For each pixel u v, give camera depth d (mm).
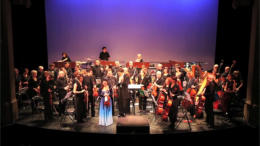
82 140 6590
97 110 8820
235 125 7156
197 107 7617
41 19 12109
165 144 6484
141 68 9836
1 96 7227
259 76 7195
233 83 7672
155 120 7547
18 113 8453
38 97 7945
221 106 7953
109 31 12422
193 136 6566
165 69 8328
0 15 7176
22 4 8031
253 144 7047
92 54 12578
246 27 11094
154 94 8039
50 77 7781
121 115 7949
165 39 12406
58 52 12484
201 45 12312
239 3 7773
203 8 12102
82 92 7387
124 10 12281
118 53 12570
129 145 6469
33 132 7012
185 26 12273
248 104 7480
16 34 11438
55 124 7242
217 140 6789
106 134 6473
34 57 12094
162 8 12211
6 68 7312
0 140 7223
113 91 7992
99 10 12289
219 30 11969
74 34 12414
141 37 12438
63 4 12203
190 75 8031
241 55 11367
